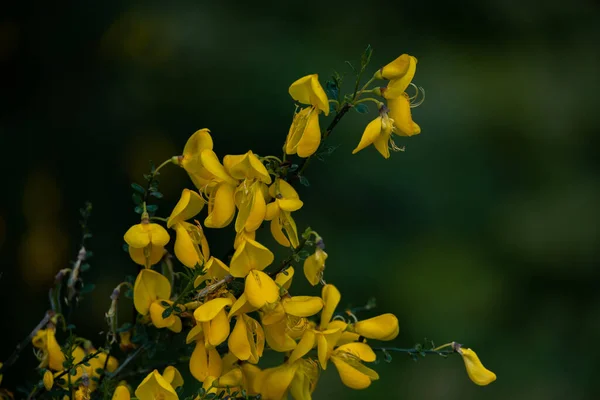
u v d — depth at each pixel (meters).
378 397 1.99
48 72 2.12
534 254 2.41
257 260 1.01
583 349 2.36
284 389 1.03
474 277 2.28
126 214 2.06
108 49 2.17
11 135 2.06
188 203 1.02
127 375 1.06
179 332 1.04
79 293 1.07
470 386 2.13
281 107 2.11
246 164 1.01
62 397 1.04
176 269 1.12
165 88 2.14
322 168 2.18
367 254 2.19
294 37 2.25
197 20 2.19
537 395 2.22
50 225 2.02
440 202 2.30
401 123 1.02
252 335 1.02
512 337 2.34
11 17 2.11
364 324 1.05
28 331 1.91
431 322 2.18
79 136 2.09
